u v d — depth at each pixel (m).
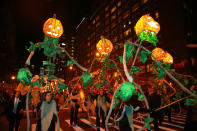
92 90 5.44
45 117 3.52
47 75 3.80
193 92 2.98
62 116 9.41
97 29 58.69
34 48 3.62
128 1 37.22
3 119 7.68
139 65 24.00
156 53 5.30
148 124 3.84
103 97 5.49
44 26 3.73
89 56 67.06
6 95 7.87
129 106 3.37
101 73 5.39
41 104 3.66
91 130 5.74
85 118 8.64
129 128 3.22
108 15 49.28
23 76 3.36
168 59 5.26
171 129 5.83
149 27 3.67
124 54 3.79
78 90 6.14
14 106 4.61
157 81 5.48
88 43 68.94
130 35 35.38
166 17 16.36
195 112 2.55
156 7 25.16
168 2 15.20
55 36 3.80
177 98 4.40
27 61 3.48
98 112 5.36
